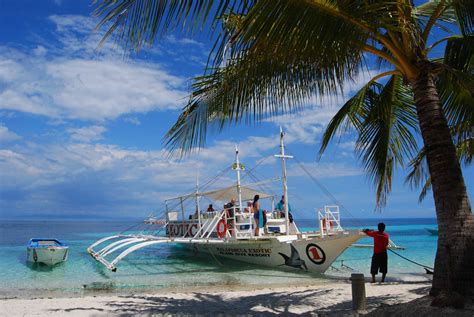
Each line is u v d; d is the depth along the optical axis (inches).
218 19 191.9
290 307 335.6
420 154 418.0
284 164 658.2
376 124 385.4
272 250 646.5
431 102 257.6
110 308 340.5
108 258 851.4
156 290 478.0
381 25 228.1
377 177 396.5
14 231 3068.4
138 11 191.0
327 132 381.1
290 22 198.2
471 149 454.3
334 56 217.0
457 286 238.5
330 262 568.7
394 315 242.8
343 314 274.2
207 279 562.9
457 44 284.5
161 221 975.6
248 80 236.8
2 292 470.9
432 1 345.1
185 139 304.7
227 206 749.9
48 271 659.4
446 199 248.4
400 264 719.1
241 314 308.2
